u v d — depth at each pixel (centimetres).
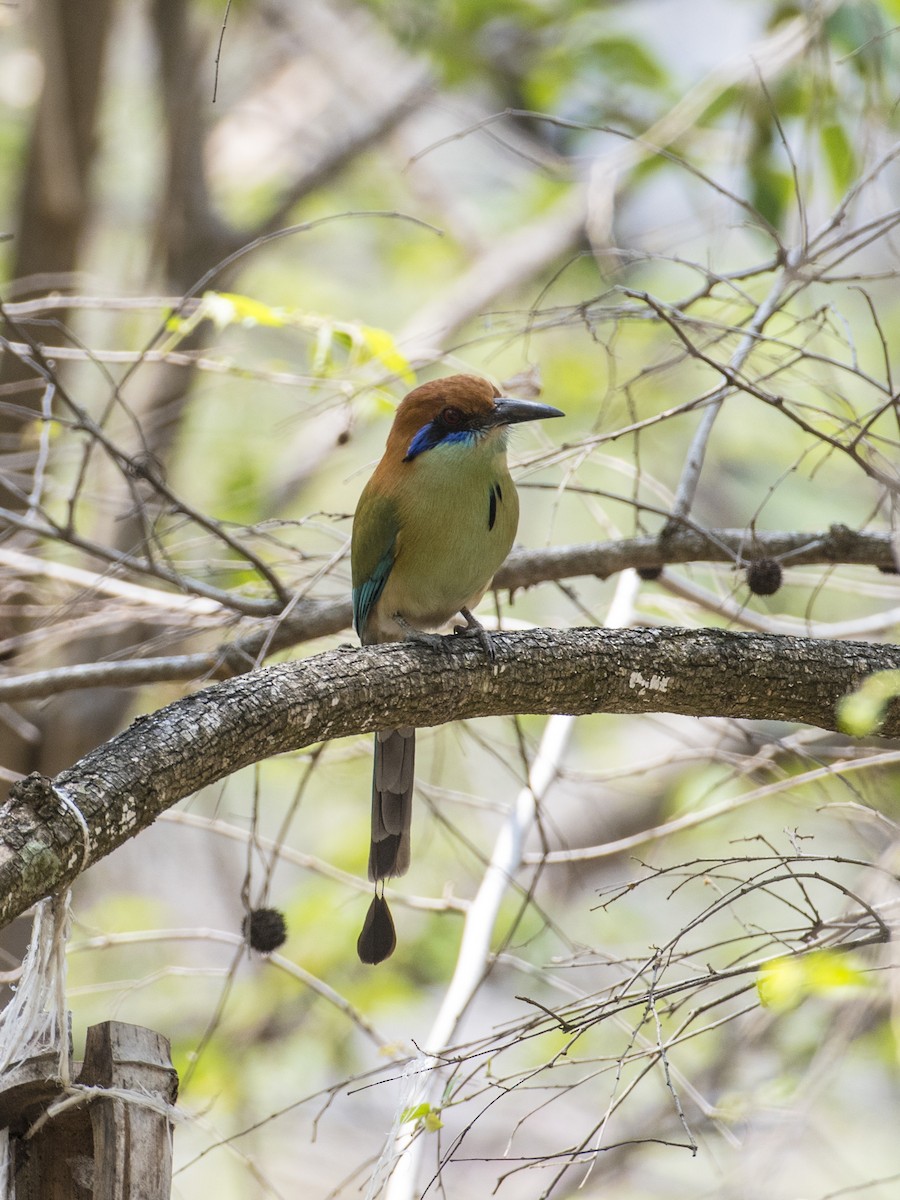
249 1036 1418
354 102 1802
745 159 1163
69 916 529
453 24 1630
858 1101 1252
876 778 941
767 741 974
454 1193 1295
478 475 820
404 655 658
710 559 924
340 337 999
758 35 1457
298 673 616
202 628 964
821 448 1591
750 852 1308
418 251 1892
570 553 941
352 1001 1440
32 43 1406
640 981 823
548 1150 1277
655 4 1703
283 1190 1345
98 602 1018
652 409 1577
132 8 1723
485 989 1439
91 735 1294
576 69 1616
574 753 1714
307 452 1590
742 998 1190
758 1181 875
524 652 681
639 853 1498
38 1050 502
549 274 1730
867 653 714
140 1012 1455
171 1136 513
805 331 1252
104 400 1416
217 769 566
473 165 1920
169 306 955
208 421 1529
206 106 1680
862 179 886
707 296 880
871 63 1038
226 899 1594
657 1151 1228
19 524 907
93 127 1340
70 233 1334
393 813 820
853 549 905
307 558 954
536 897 1559
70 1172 520
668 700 699
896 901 658
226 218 1708
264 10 1794
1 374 1247
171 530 955
